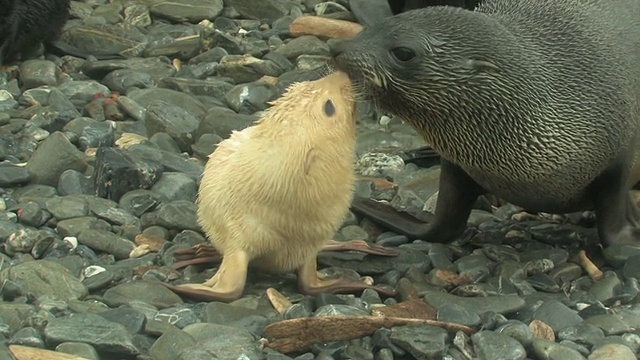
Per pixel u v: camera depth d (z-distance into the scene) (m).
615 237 9.52
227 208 8.23
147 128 12.16
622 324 8.12
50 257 9.16
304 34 15.46
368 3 15.91
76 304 8.04
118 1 16.39
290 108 8.09
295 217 8.11
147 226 9.89
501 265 9.29
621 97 9.08
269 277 8.74
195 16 15.99
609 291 8.80
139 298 8.23
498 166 8.92
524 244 9.98
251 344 7.43
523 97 8.63
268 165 8.02
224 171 8.29
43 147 10.89
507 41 8.66
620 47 9.31
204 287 8.26
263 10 16.39
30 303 8.19
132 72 13.74
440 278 9.05
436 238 9.95
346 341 7.69
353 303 8.29
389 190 11.09
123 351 7.36
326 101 8.05
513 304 8.36
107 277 8.60
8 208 10.13
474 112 8.61
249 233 8.19
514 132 8.70
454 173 9.55
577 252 9.74
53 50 14.61
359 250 9.32
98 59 14.42
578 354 7.66
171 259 9.09
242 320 7.88
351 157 8.27
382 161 11.70
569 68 8.90
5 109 12.70
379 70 8.47
